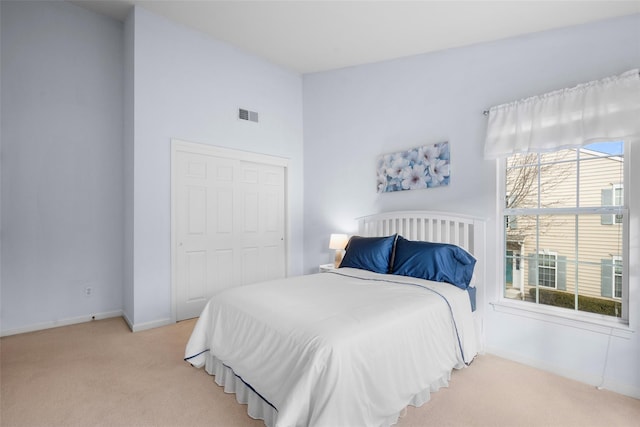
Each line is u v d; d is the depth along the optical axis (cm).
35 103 315
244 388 195
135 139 317
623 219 219
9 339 294
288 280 269
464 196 297
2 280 301
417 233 324
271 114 430
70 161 334
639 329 207
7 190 303
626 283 217
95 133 348
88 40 343
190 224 360
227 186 392
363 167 388
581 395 209
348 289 236
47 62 321
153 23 328
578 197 241
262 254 429
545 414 188
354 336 159
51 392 207
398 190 350
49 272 323
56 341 291
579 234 242
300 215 464
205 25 336
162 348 277
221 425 177
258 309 201
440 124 317
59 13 326
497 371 242
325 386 144
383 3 258
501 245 279
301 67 424
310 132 453
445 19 264
